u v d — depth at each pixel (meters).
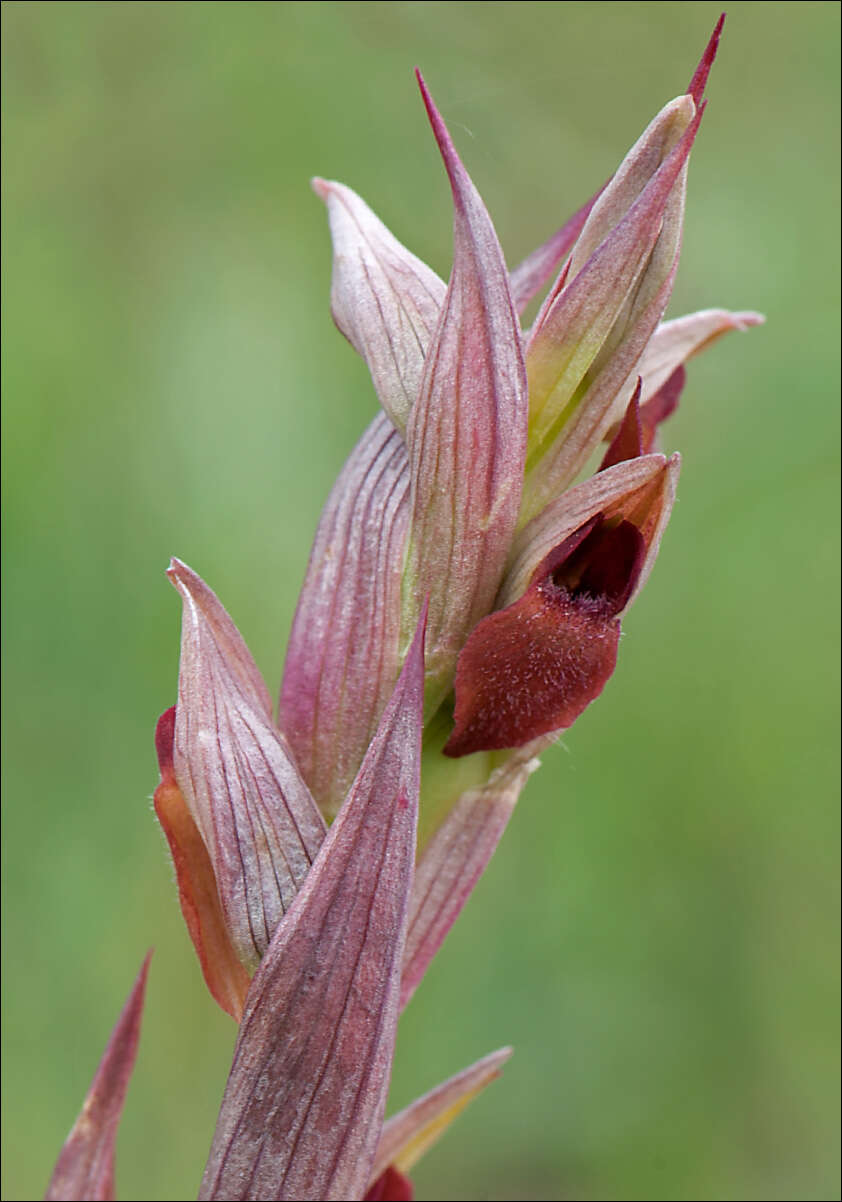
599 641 0.25
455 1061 0.47
